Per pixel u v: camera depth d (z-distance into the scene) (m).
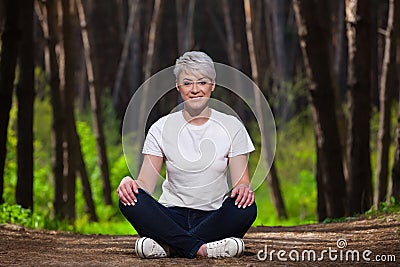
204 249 5.91
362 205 13.18
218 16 42.31
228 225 5.96
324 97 13.66
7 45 11.26
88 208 20.55
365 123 13.81
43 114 25.05
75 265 5.68
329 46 15.90
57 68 17.36
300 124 29.50
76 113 28.72
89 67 22.83
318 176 16.34
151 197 5.96
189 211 6.05
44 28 17.45
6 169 18.12
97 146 22.91
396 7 15.27
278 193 23.36
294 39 40.38
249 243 7.46
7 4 11.22
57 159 17.39
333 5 32.81
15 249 7.16
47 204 21.28
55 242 8.10
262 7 38.19
